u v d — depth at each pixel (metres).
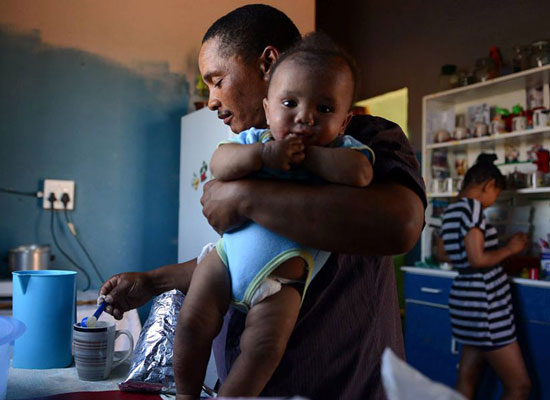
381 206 0.73
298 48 0.81
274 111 0.80
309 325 0.81
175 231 3.46
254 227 0.79
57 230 3.16
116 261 3.30
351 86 0.81
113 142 3.31
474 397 2.86
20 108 3.09
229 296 0.80
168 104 3.45
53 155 3.16
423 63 4.18
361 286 0.86
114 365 1.18
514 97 3.45
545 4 3.32
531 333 2.77
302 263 0.78
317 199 0.74
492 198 2.97
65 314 1.20
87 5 3.26
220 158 0.80
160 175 3.43
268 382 0.79
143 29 3.40
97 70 3.28
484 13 3.72
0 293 2.50
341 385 0.82
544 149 3.28
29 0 3.12
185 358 0.79
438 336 3.25
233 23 1.03
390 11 4.51
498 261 2.77
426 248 3.65
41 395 0.99
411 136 4.27
